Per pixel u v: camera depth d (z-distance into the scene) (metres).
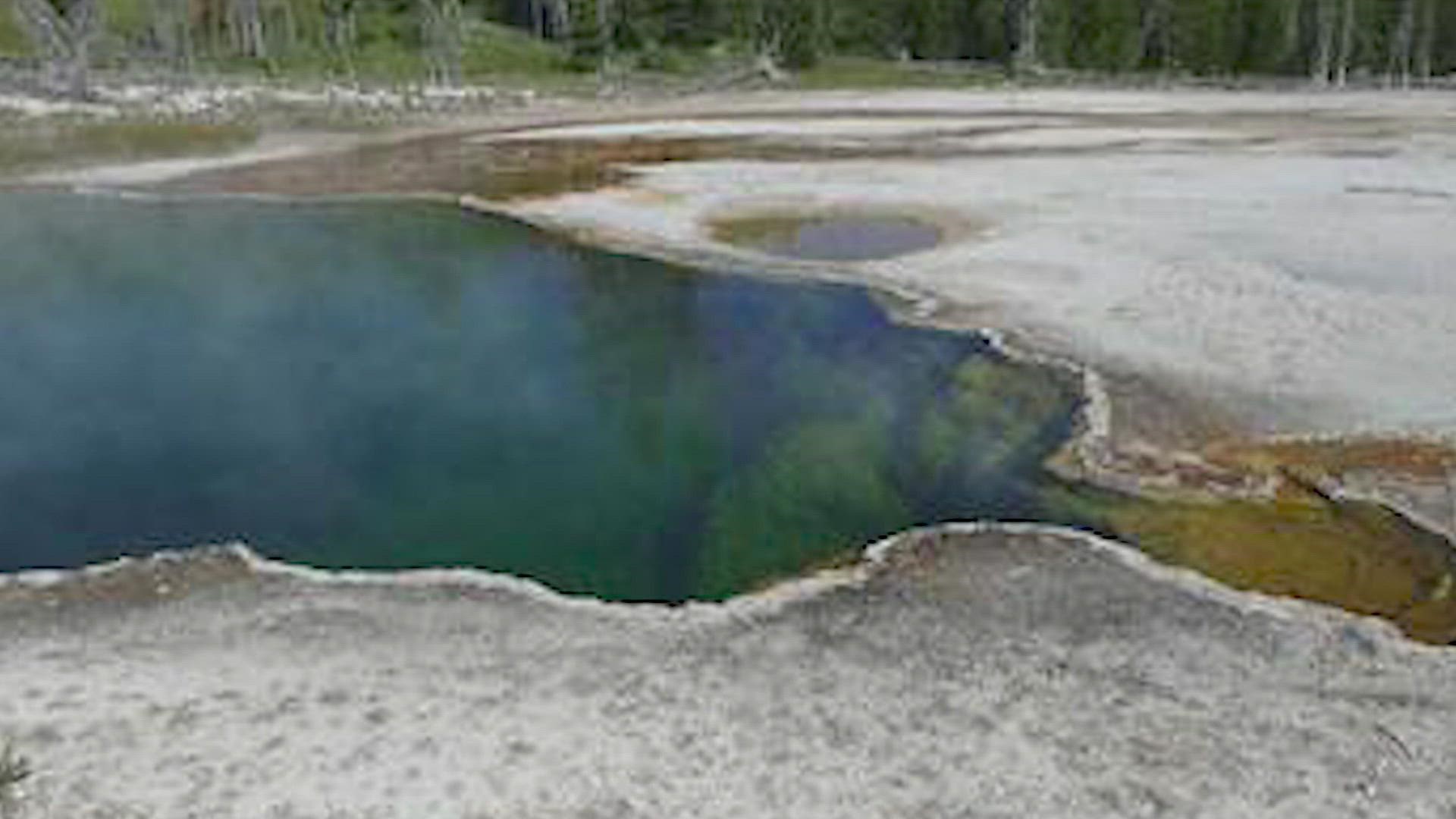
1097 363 22.75
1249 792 11.43
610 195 39.59
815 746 12.03
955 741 12.13
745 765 11.73
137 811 10.96
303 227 36.16
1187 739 12.19
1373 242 30.50
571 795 11.29
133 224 36.47
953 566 15.64
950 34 96.62
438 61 83.00
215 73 74.56
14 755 11.68
